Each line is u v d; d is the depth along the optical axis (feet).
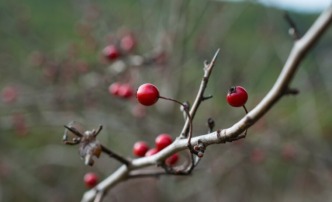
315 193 2.98
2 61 2.89
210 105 2.64
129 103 2.27
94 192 1.10
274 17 2.69
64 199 2.97
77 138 0.89
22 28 2.90
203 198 2.62
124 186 2.76
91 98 2.32
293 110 2.90
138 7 2.87
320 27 0.75
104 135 2.69
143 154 1.04
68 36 3.35
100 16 2.61
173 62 2.41
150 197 2.80
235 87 0.79
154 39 2.69
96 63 2.30
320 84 2.74
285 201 3.00
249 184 2.94
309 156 2.33
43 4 4.09
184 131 0.87
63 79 2.39
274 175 3.15
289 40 2.67
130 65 1.78
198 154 0.81
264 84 3.35
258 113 0.76
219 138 0.79
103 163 2.77
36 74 2.82
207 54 2.69
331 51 2.77
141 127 2.23
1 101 2.56
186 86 2.69
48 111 2.45
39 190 2.95
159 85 2.53
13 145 3.19
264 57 2.91
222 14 2.70
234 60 2.77
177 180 2.56
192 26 2.71
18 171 2.93
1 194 2.84
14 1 2.93
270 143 2.35
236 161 2.63
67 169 3.20
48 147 2.98
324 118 3.43
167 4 2.72
